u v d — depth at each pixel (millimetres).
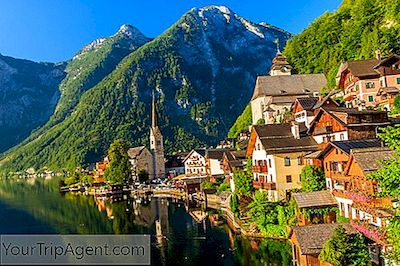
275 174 81750
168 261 62938
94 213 113562
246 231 73750
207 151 182000
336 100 118438
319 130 82375
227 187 118812
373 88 107875
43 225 95750
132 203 135125
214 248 67812
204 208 112125
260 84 159125
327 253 46781
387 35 133000
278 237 68812
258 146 88688
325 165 70500
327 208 64375
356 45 156625
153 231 84312
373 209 49281
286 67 183625
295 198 65875
